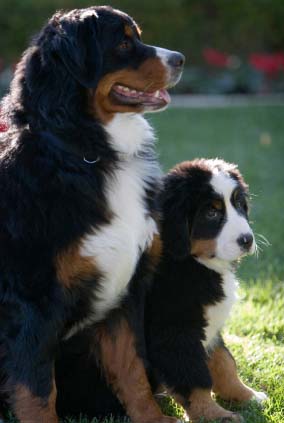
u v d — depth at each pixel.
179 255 6.41
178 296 6.29
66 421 6.14
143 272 6.13
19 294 5.62
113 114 5.99
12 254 5.62
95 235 5.73
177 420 5.99
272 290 8.93
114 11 6.12
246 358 7.23
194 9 26.06
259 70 25.77
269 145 18.41
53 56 5.71
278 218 12.12
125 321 6.11
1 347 5.82
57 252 5.61
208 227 6.49
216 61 25.59
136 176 6.10
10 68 24.14
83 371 6.30
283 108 23.22
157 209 6.34
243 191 6.78
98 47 5.86
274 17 26.36
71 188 5.68
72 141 5.76
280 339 7.84
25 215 5.61
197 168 6.75
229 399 6.55
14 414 5.91
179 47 25.95
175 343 6.20
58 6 24.02
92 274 5.79
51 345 5.71
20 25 24.05
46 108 5.71
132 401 6.13
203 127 20.67
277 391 6.57
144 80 6.13
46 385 5.71
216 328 6.55
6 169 5.73
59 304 5.66
